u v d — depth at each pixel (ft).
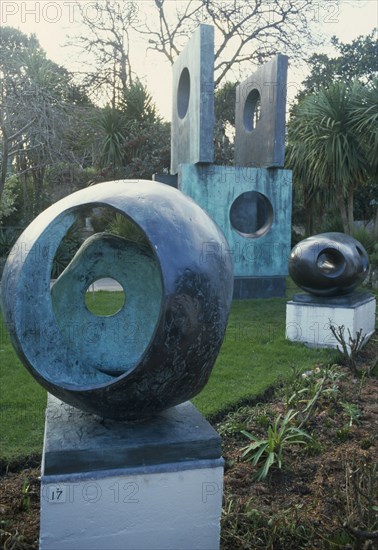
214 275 8.53
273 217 41.93
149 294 11.39
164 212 8.45
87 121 64.08
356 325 24.80
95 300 35.65
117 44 76.69
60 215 8.67
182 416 9.88
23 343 8.51
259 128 43.04
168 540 8.95
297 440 14.16
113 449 8.53
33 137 47.98
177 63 44.14
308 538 10.16
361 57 89.92
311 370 20.97
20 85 44.98
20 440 14.06
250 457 13.10
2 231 51.90
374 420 16.05
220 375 19.69
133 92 71.05
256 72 43.50
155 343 7.97
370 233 51.03
